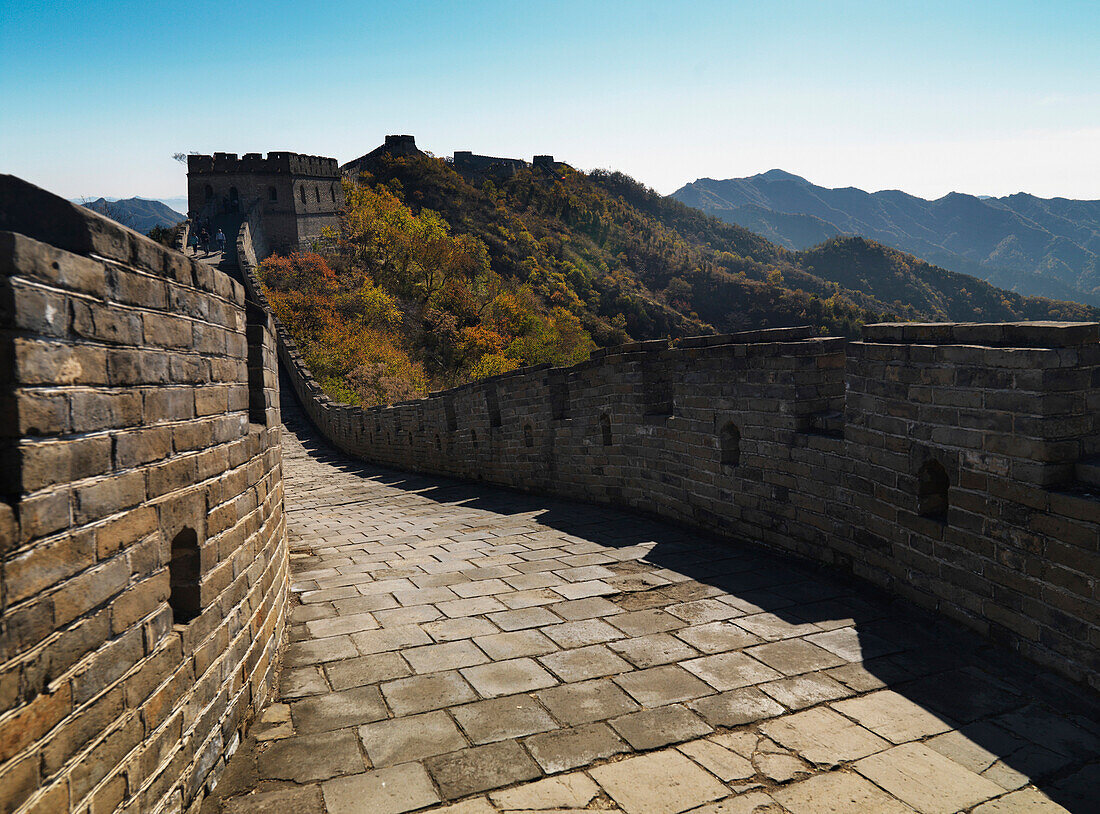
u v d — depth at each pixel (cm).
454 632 494
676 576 608
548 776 319
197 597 307
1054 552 389
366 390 3644
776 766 324
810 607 523
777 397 654
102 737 227
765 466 672
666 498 838
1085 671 372
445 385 5256
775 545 665
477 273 8344
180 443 294
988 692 389
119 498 242
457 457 1480
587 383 992
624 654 448
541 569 649
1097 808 291
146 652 258
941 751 334
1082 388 397
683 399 793
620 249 16250
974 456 442
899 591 517
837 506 585
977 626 445
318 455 2297
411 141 13262
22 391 191
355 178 11069
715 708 377
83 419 221
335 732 362
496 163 17688
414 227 7938
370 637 490
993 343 434
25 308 193
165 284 282
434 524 966
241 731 354
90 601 222
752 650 449
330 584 632
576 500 1045
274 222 6688
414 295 6756
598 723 364
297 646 478
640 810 294
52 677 202
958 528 459
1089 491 385
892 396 516
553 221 14988
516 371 1190
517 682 413
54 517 205
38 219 215
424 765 329
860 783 310
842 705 378
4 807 180
